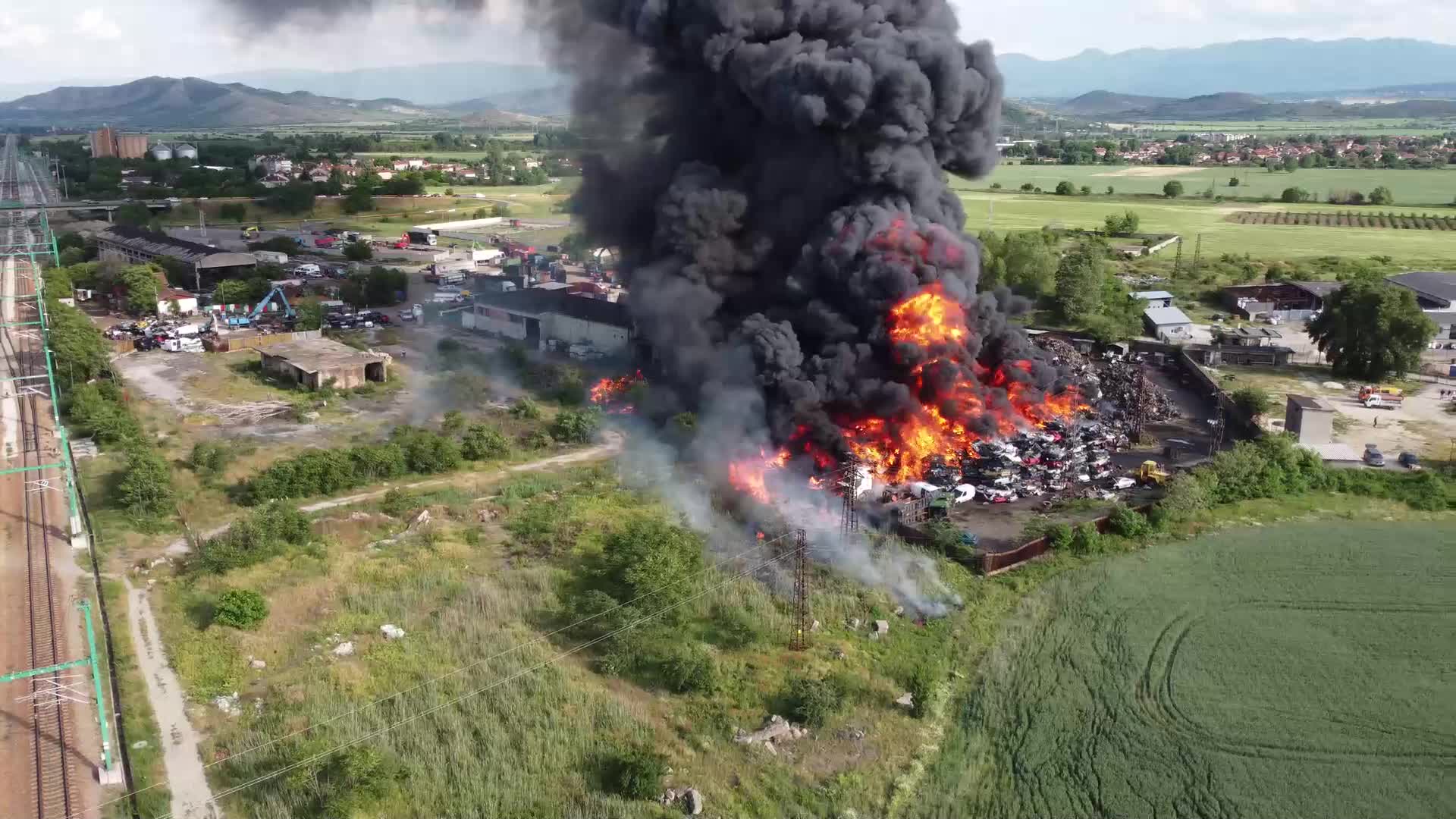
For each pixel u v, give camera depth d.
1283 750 45.69
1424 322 101.19
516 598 56.28
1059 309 131.38
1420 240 198.38
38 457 76.38
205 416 86.81
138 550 61.38
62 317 102.69
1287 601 59.00
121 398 88.94
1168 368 109.31
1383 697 49.53
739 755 44.38
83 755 41.94
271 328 119.00
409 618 54.03
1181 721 47.84
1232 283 155.25
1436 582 61.09
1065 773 44.38
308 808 39.66
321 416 87.69
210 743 42.97
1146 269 166.75
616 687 48.88
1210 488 72.12
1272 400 94.75
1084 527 65.88
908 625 56.25
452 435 82.75
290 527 62.50
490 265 165.00
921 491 72.06
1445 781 43.59
